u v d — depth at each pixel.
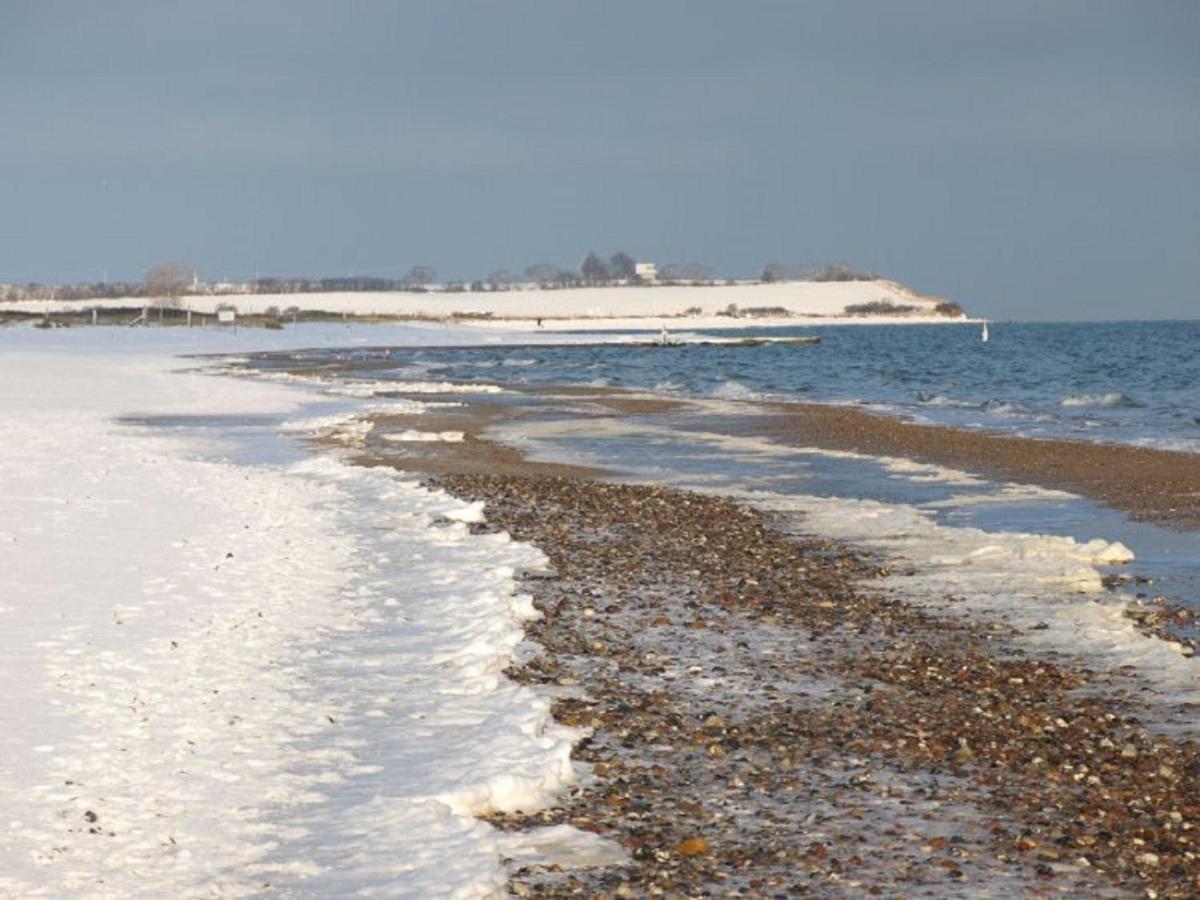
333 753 17.41
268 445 59.78
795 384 118.44
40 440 57.91
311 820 15.20
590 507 41.47
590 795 16.33
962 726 19.25
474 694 20.17
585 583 29.50
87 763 16.61
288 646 22.98
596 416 77.88
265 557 31.11
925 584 29.64
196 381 108.62
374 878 13.62
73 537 32.69
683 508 41.19
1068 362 165.12
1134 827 15.33
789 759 17.70
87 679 20.16
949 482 48.31
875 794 16.38
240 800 15.76
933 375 134.50
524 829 15.23
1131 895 13.55
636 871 14.01
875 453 57.69
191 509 38.25
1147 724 19.47
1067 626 25.48
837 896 13.41
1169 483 46.78
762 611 26.94
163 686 20.08
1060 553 33.09
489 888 13.30
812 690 21.17
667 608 27.11
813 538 35.72
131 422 70.94
